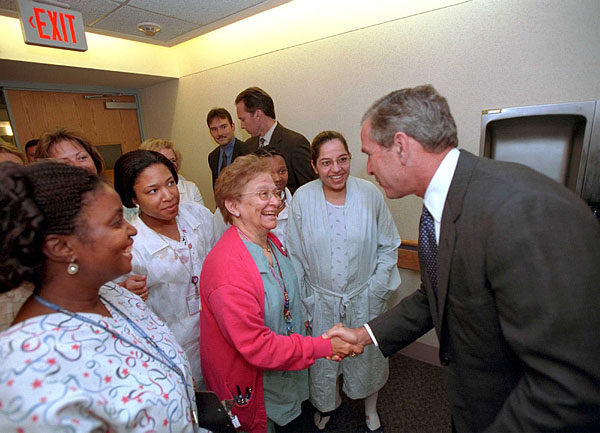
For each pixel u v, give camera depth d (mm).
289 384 1124
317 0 1991
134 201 1115
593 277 516
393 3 1733
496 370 721
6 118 2584
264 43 2301
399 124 712
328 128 2133
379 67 1848
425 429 1560
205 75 2752
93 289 587
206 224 1380
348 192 1399
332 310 1407
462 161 701
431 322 1032
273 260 1079
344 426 1610
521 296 560
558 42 1366
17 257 469
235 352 948
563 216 536
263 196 959
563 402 531
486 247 611
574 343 521
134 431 540
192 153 3104
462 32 1570
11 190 459
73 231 511
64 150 1249
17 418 437
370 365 1430
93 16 1938
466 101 1623
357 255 1369
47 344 482
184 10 1902
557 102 1407
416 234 1946
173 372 680
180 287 1184
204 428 822
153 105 3283
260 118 1998
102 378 520
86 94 3006
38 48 2113
